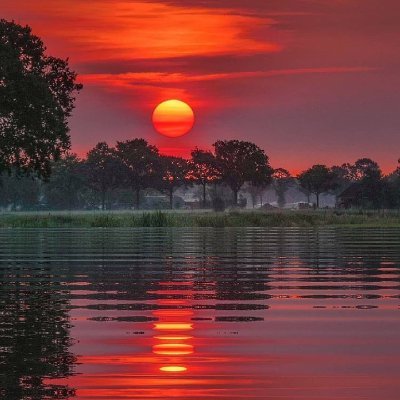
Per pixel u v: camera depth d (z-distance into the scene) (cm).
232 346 2752
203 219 18125
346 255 7094
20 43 15112
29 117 14525
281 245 8869
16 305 3759
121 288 4478
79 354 2616
